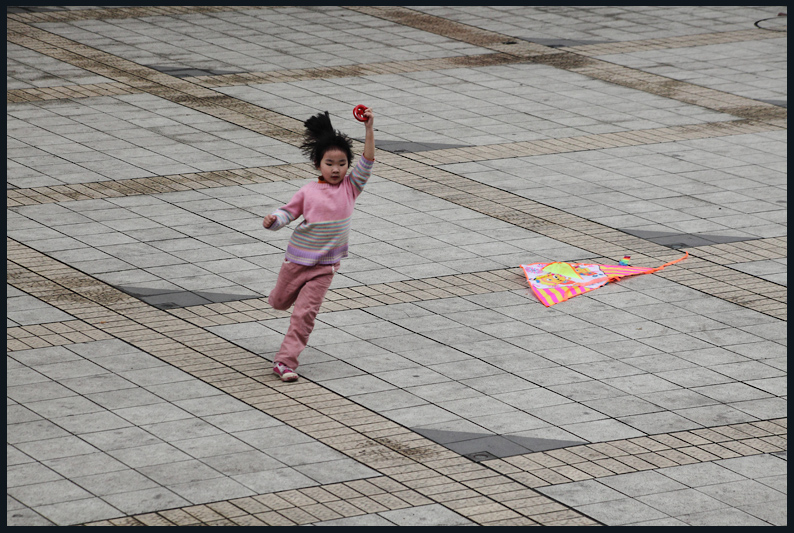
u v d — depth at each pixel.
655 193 23.70
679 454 13.88
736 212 22.70
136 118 28.16
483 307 18.16
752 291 18.97
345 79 32.38
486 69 33.94
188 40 36.50
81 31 37.06
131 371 15.73
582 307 18.23
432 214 22.28
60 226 21.20
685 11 42.97
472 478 13.24
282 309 16.09
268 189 23.53
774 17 42.28
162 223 21.50
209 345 16.62
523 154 26.08
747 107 30.39
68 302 17.92
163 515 12.30
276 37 37.34
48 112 28.39
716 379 15.88
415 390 15.40
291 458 13.59
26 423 14.25
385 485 13.04
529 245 20.78
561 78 33.06
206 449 13.75
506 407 14.98
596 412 14.88
